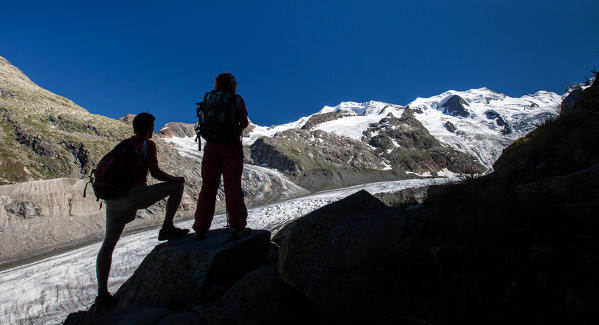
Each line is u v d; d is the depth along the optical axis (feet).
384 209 8.46
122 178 10.64
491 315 4.79
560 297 4.40
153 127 11.83
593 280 4.33
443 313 5.20
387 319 5.70
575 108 11.30
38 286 138.82
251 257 12.13
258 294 7.90
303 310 7.56
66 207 261.85
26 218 240.94
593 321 3.89
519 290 4.83
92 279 140.77
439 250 6.26
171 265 11.26
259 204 365.81
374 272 6.49
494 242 6.00
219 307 7.85
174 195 12.47
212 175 12.05
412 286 6.05
